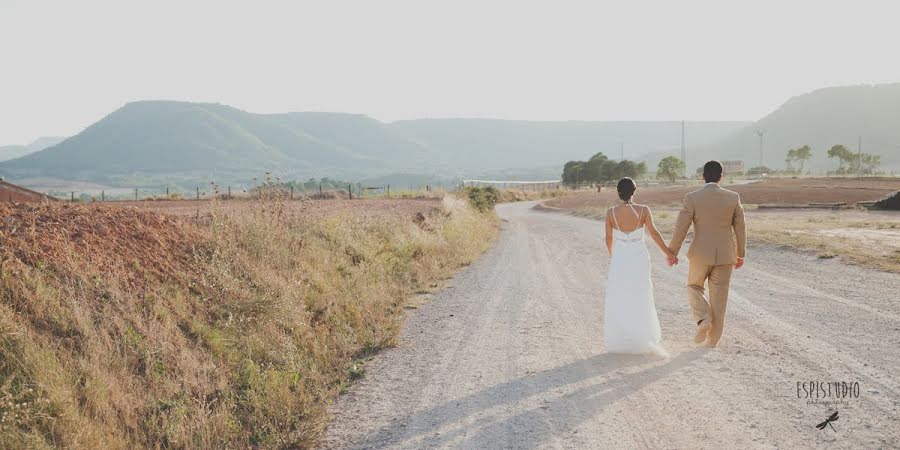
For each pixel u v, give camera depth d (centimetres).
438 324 816
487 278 1247
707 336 640
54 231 627
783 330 691
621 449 393
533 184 13150
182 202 2802
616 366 579
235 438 437
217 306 626
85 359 446
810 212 3488
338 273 959
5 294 473
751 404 463
